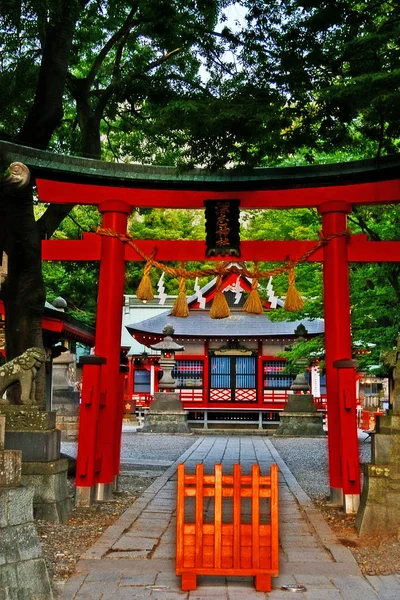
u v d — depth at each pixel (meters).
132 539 7.71
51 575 6.25
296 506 10.09
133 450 20.33
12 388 11.43
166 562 6.74
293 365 26.83
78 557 6.91
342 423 9.57
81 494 9.70
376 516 7.86
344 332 10.35
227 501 10.45
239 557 5.82
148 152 18.05
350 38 10.22
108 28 15.98
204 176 10.90
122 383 11.36
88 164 10.70
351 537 7.84
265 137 10.24
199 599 5.60
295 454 19.47
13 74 12.87
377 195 10.54
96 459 10.22
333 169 10.50
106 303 10.65
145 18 14.29
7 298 12.19
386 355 8.84
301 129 10.48
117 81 14.78
